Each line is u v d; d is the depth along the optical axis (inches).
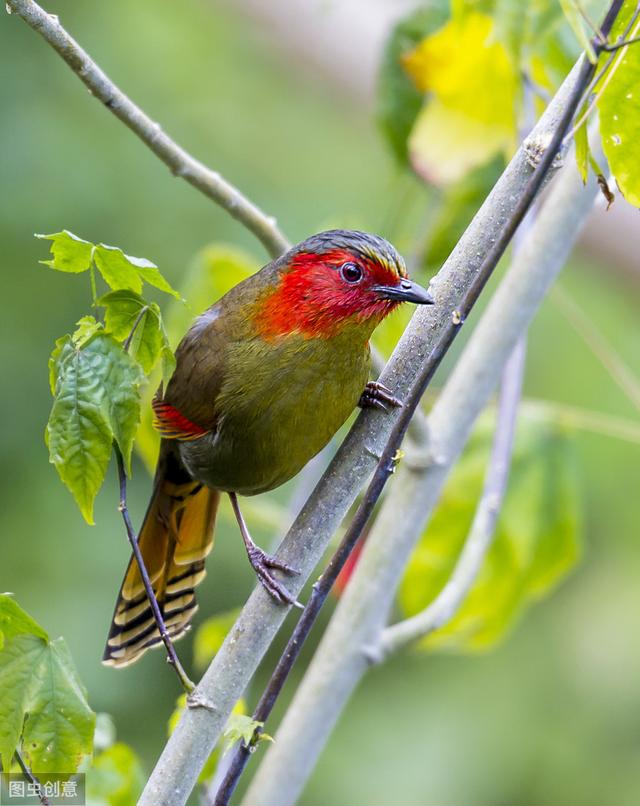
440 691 615.5
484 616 438.9
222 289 397.4
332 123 698.8
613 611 622.5
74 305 638.5
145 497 609.6
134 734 576.7
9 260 633.6
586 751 601.0
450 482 430.9
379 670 619.2
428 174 397.4
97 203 643.5
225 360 308.3
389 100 416.5
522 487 427.8
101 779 296.5
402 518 336.8
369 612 336.2
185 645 593.0
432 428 338.3
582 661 618.5
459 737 601.6
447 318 258.4
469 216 397.7
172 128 685.9
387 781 593.3
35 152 642.2
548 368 627.8
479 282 227.8
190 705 254.2
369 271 301.7
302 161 693.3
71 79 668.1
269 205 675.4
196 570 332.5
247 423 307.3
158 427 319.3
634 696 609.3
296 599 259.4
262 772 335.3
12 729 249.1
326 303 301.4
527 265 339.0
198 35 703.7
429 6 410.9
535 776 597.6
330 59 613.9
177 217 653.9
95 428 247.9
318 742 334.3
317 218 674.8
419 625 335.0
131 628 323.0
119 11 697.0
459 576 337.1
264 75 701.9
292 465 314.2
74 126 657.6
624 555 629.6
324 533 261.7
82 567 594.9
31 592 584.1
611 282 551.8
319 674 337.1
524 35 367.9
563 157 255.0
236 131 690.8
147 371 260.1
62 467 248.4
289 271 305.7
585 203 338.0
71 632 577.9
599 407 618.5
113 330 258.7
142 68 690.2
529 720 608.1
